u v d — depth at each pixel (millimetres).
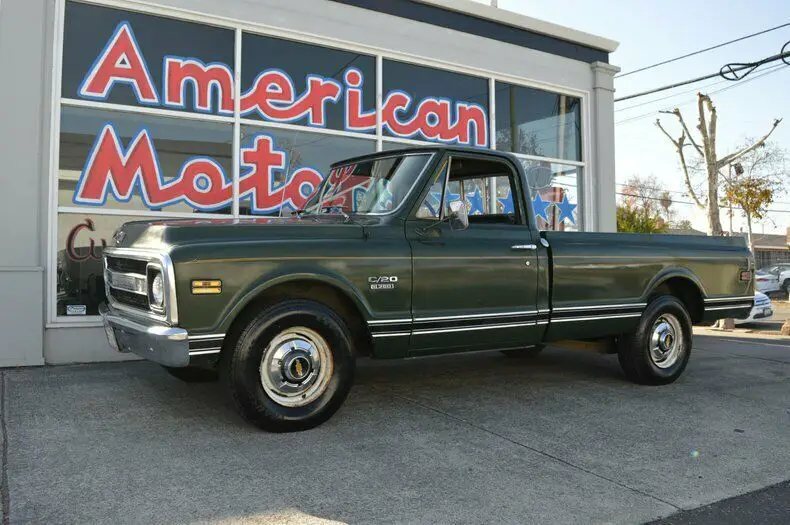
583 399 5465
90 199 6828
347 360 4371
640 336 5902
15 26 6289
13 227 6246
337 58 8492
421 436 4277
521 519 3047
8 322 6078
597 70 11258
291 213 5605
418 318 4648
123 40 7016
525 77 10391
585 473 3695
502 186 5336
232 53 7660
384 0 8820
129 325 4191
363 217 4812
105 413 4578
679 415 5035
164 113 7203
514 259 5113
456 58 9555
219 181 7598
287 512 3031
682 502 3328
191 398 5016
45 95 6480
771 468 3887
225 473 3490
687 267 6188
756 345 9664
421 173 4863
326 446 3994
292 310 4141
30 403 4812
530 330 5230
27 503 3051
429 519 3010
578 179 11258
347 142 8594
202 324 3873
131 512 2977
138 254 4156
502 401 5316
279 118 8023
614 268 5672
